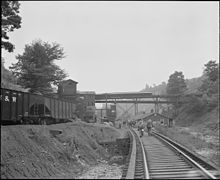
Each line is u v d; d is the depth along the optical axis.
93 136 38.47
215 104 93.88
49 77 41.47
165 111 120.06
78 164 22.31
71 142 25.58
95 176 18.34
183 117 101.44
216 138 47.19
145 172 15.15
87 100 82.31
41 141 20.83
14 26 20.42
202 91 104.56
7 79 53.12
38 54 41.62
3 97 23.16
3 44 19.83
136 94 101.50
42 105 31.80
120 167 22.70
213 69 103.06
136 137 35.31
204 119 89.00
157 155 21.61
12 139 17.84
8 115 23.91
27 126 22.22
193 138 38.38
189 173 15.19
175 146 26.14
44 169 17.38
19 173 15.25
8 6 20.02
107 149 35.03
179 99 102.88
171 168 16.66
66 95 67.44
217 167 16.27
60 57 43.44
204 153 26.31
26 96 27.66
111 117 94.94
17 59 41.00
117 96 99.94
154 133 42.88
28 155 17.61
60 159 20.86
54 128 28.88
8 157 15.86
